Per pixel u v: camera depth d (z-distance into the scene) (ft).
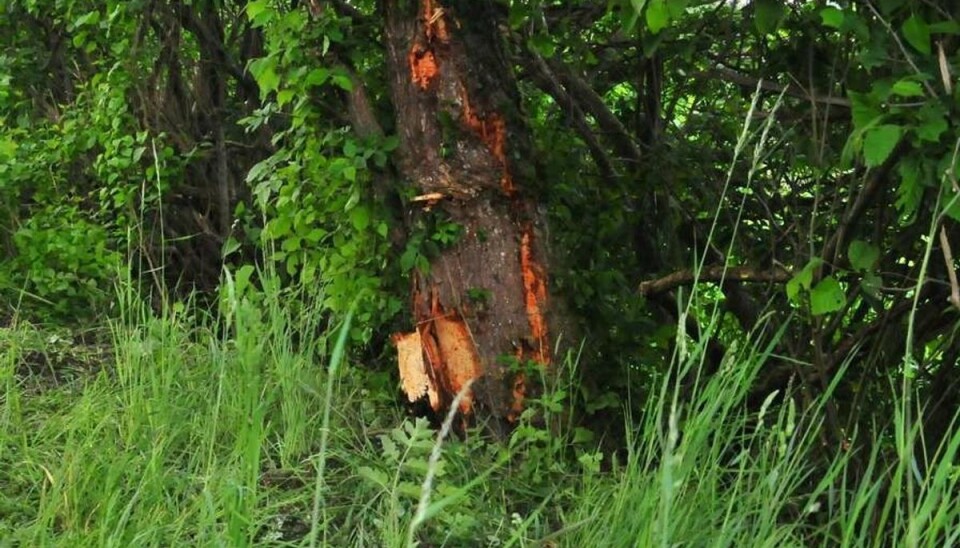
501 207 26.25
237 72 39.73
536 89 34.22
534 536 21.07
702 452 21.25
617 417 27.86
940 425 27.35
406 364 27.22
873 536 23.20
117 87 36.88
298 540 19.86
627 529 19.06
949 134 20.01
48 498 20.08
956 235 25.30
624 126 36.27
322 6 27.30
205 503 18.40
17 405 23.73
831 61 26.27
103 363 28.40
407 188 26.48
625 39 33.81
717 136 33.88
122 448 22.26
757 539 17.99
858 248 22.34
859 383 27.66
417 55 26.05
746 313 32.76
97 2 38.04
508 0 26.68
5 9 41.83
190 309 36.58
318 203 28.19
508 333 26.05
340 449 23.82
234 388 24.61
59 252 35.14
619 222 32.24
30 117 42.91
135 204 38.06
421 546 20.11
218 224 40.52
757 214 32.86
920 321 26.71
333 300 27.91
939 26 20.26
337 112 28.04
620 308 29.12
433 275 26.35
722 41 30.14
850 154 20.30
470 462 23.95
